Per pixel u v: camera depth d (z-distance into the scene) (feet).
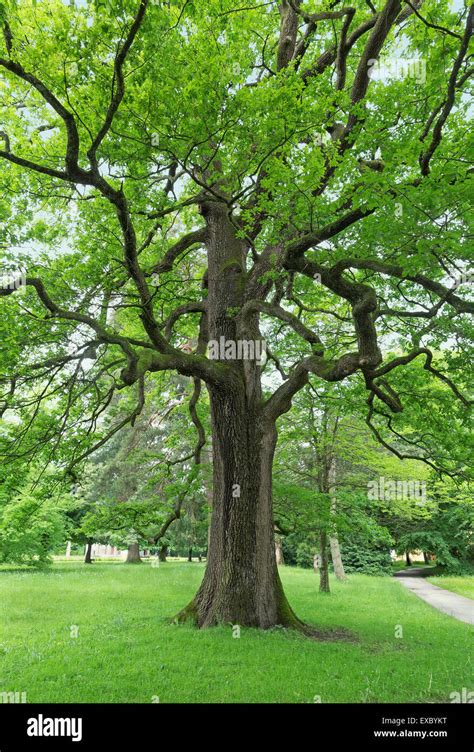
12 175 33.37
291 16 34.68
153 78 23.90
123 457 108.78
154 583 65.87
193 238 42.24
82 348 31.63
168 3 20.51
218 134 25.12
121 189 24.27
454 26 21.89
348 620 42.86
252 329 38.52
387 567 109.70
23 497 71.36
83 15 23.72
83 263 34.04
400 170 23.82
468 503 66.59
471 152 20.38
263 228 36.04
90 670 25.40
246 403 37.63
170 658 27.25
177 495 42.27
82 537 118.73
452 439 37.14
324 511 46.73
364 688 23.44
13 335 30.35
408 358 29.99
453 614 51.47
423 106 22.89
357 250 26.99
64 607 45.21
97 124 26.50
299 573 98.37
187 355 34.35
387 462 65.41
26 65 24.14
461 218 21.59
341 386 44.21
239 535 35.50
